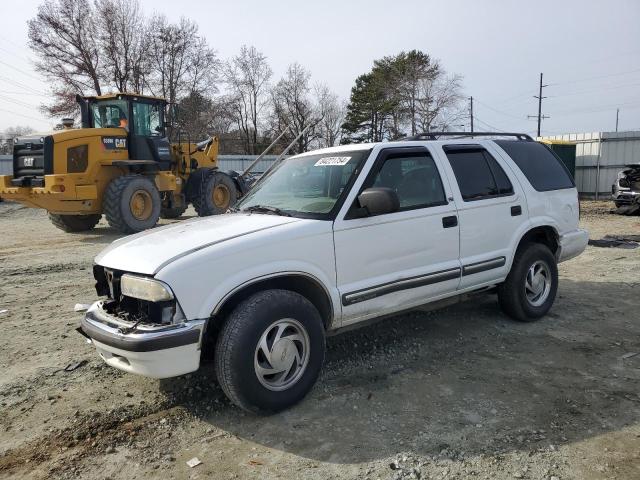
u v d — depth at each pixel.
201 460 3.04
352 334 5.00
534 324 5.28
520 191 5.20
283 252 3.55
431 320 5.41
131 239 3.97
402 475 2.83
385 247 4.08
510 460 2.94
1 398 3.85
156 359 3.12
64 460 3.07
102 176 12.39
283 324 3.52
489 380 3.99
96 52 42.72
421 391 3.83
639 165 16.05
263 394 3.41
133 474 2.92
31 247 10.65
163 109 13.90
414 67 49.50
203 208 14.74
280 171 4.91
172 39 45.28
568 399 3.65
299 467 2.94
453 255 4.56
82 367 4.39
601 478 2.75
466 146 4.97
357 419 3.45
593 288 6.66
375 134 55.84
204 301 3.24
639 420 3.34
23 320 5.68
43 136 11.43
